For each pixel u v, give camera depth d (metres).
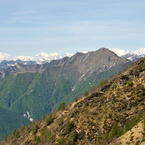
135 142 125.31
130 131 141.00
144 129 132.12
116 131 174.62
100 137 193.38
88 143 199.75
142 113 185.62
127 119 199.12
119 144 131.62
